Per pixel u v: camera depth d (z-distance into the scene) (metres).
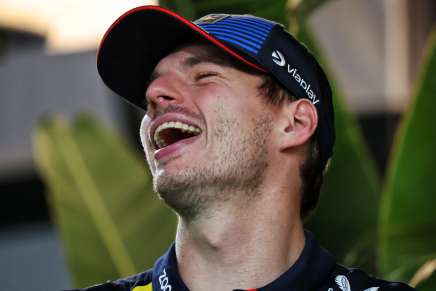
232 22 5.52
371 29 17.22
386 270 7.88
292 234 5.46
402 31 11.75
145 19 5.50
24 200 17.62
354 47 17.36
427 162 7.82
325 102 5.82
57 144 9.38
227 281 5.25
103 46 5.67
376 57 17.14
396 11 12.23
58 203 9.16
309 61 5.72
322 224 8.09
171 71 5.53
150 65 5.81
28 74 17.48
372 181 8.12
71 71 17.36
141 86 5.92
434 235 7.83
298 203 5.58
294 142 5.50
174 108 5.39
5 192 17.48
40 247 17.94
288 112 5.54
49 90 17.27
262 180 5.35
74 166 9.29
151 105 5.53
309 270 5.28
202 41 5.56
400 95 12.94
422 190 7.81
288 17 7.75
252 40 5.43
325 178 8.07
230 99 5.34
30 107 17.23
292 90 5.52
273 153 5.44
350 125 8.08
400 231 7.88
